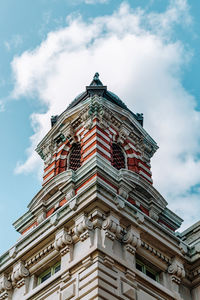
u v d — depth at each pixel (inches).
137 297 1072.8
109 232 1101.7
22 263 1216.2
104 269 1046.4
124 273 1085.1
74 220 1143.0
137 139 1646.2
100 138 1505.9
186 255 1251.2
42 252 1186.0
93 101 1571.1
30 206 1518.2
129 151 1601.9
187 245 1269.7
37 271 1195.9
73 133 1606.8
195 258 1244.5
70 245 1133.7
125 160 1574.8
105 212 1135.0
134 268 1106.1
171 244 1221.7
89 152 1472.7
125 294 1047.0
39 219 1439.5
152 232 1187.9
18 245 1241.4
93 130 1526.8
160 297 1132.5
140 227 1163.3
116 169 1413.6
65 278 1088.8
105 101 1585.9
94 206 1126.4
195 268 1250.6
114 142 1574.8
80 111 1593.3
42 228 1208.8
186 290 1233.4
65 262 1116.5
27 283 1194.0
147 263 1184.2
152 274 1194.6
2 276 1237.7
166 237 1216.2
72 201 1163.9
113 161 1529.3
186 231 1422.2
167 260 1208.2
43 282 1143.0
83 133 1561.3
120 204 1146.7
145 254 1173.1
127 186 1390.3
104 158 1443.2
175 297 1157.7
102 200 1119.0
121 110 1622.8
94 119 1552.7
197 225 1408.7
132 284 1081.4
